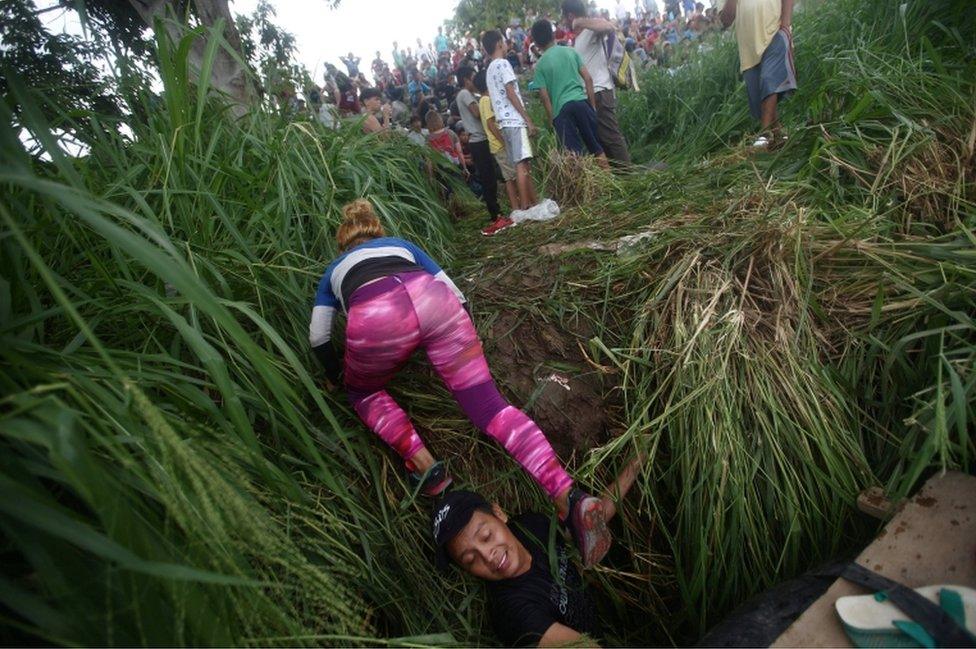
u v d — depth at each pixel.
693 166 3.93
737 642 1.60
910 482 1.69
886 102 2.88
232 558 1.25
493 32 4.37
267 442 1.98
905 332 2.07
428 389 2.44
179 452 1.04
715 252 2.49
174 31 3.11
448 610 2.03
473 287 2.84
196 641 1.15
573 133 4.68
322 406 1.70
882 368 2.10
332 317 2.18
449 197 5.36
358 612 1.79
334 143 3.20
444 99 10.55
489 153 4.97
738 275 2.40
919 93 2.92
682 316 2.30
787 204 2.61
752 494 2.01
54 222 1.80
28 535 1.04
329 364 2.18
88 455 1.02
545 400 2.35
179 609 1.05
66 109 2.33
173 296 1.99
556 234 3.25
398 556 2.00
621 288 2.57
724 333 2.17
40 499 1.06
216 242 2.28
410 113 8.41
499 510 2.12
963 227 2.16
